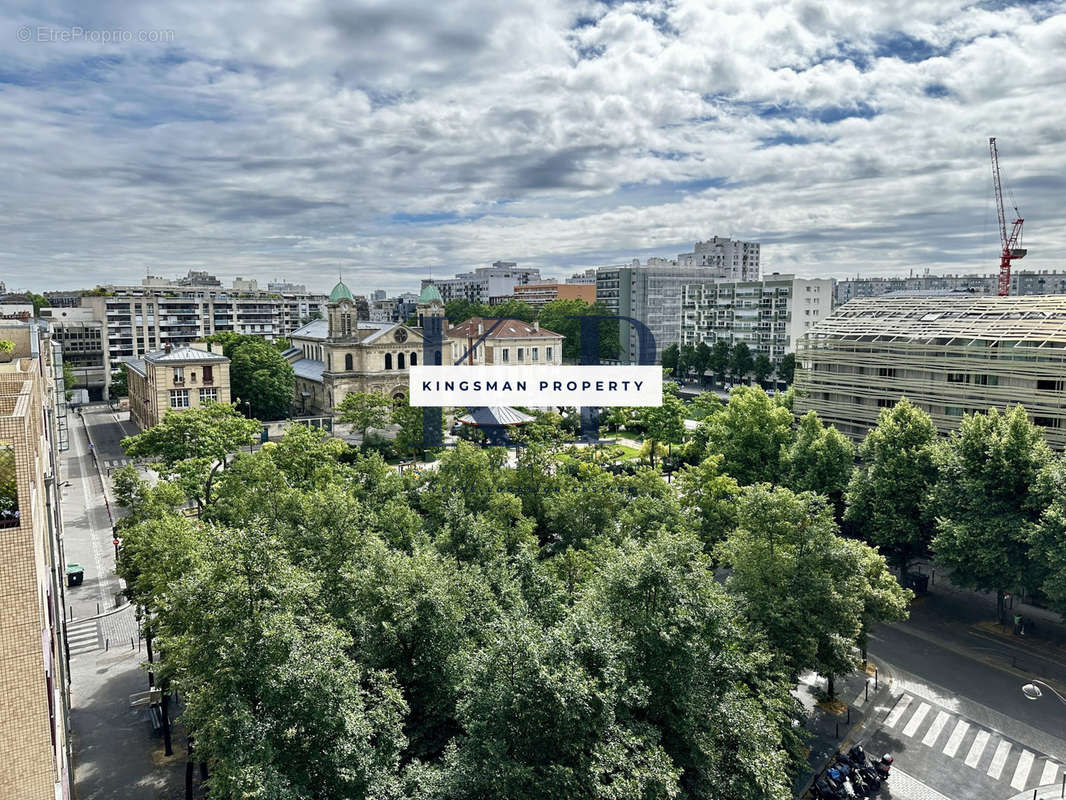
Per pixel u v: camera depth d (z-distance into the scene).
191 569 36.31
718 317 195.88
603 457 82.94
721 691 32.97
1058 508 47.53
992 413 57.09
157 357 111.69
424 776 27.31
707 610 33.34
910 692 47.78
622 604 33.91
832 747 42.00
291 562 42.28
